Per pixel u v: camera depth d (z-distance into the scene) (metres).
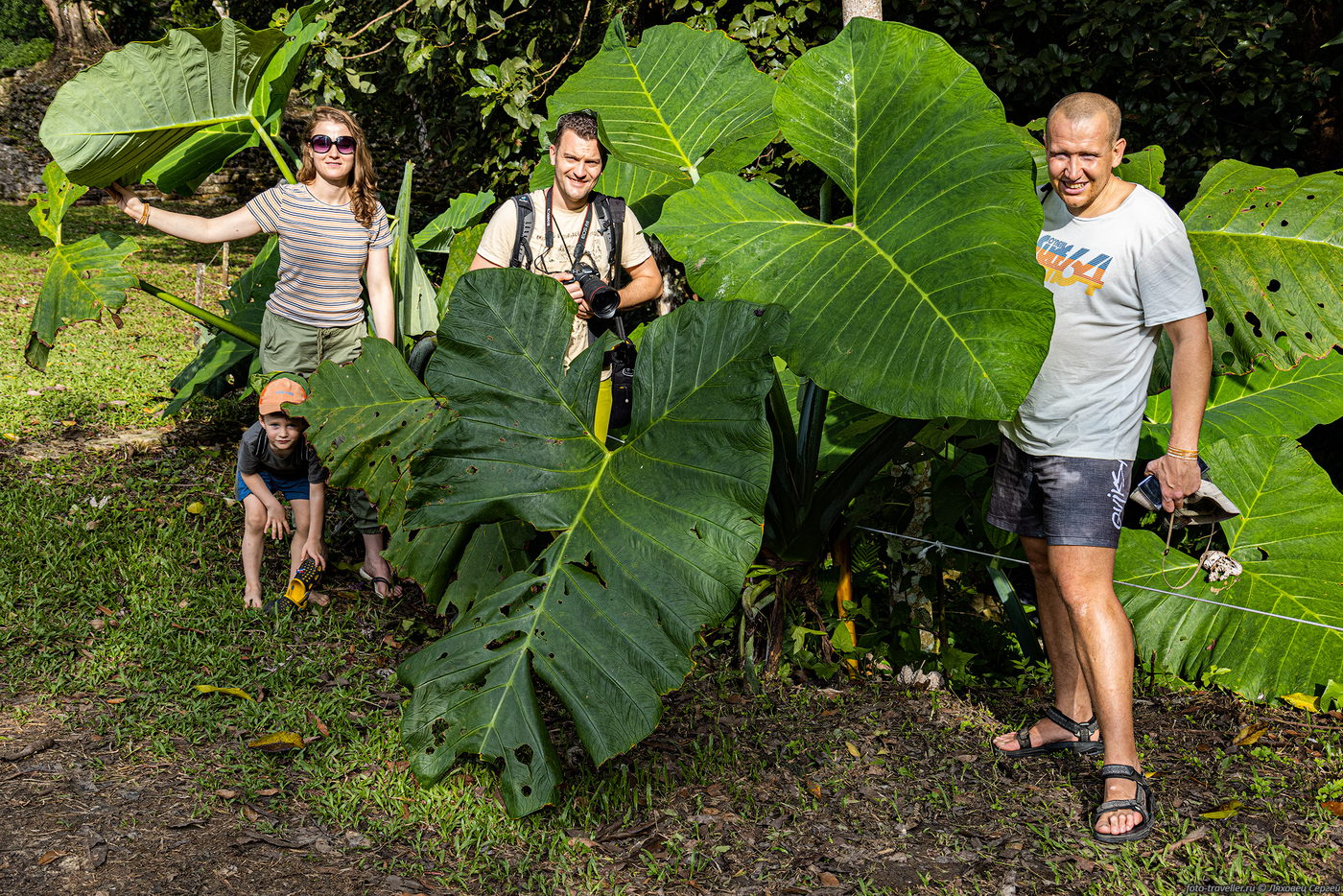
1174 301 2.74
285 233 4.29
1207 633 3.88
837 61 3.32
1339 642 3.70
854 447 4.34
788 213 3.28
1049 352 2.88
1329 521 3.93
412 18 6.80
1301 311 3.88
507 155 6.50
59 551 4.36
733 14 5.85
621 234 3.68
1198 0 5.20
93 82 4.35
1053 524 2.93
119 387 7.04
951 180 3.00
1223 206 3.99
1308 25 5.35
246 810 2.83
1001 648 4.25
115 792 2.87
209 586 4.26
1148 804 2.88
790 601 3.96
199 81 4.61
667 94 4.32
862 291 2.98
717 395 2.97
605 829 2.89
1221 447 4.11
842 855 2.79
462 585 3.47
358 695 3.52
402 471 3.32
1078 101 2.73
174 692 3.43
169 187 5.18
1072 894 2.61
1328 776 3.20
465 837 2.79
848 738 3.43
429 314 4.53
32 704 3.32
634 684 2.78
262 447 4.05
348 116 4.21
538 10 6.57
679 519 2.93
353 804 2.90
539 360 3.10
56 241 4.56
